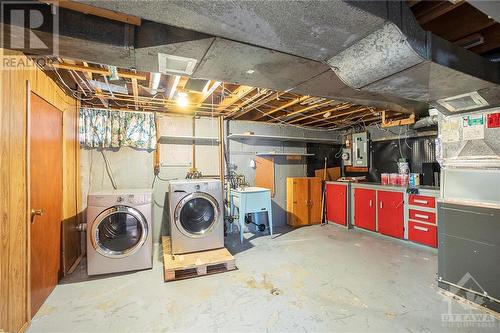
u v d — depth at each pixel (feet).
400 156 15.74
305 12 3.74
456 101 7.48
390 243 13.16
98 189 12.32
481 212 7.22
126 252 9.62
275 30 4.21
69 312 7.07
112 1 3.37
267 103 12.91
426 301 7.53
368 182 16.37
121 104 12.64
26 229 6.40
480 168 7.38
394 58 4.81
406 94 6.96
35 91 7.05
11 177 5.78
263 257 11.15
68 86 9.58
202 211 11.23
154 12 3.68
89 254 9.23
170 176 13.85
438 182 13.12
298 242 13.34
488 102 6.99
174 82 8.74
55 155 8.66
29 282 6.48
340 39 4.56
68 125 10.06
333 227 16.62
